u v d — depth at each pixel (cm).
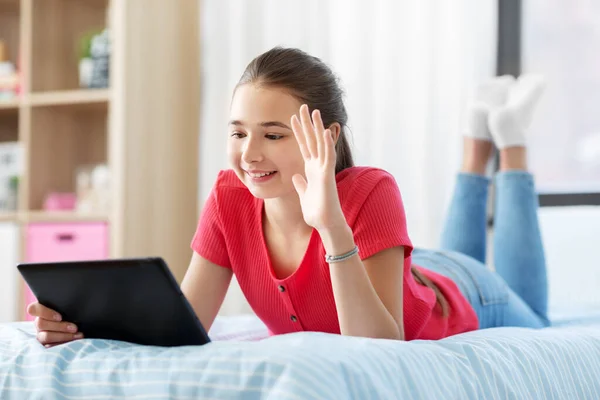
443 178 264
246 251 125
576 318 207
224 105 294
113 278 90
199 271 132
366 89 273
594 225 250
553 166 270
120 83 269
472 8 264
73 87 310
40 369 88
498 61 272
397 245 114
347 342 84
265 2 288
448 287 155
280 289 120
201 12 300
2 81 300
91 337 102
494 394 90
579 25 268
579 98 268
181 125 296
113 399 82
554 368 105
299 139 102
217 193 128
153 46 282
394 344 87
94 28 314
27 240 282
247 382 75
